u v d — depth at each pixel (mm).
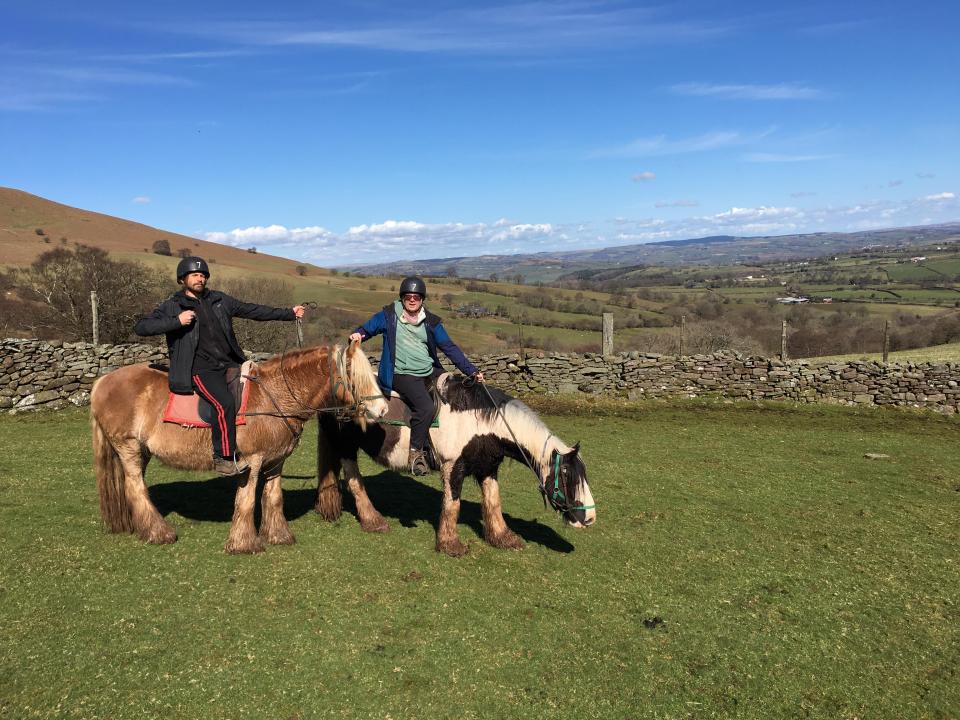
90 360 14719
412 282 6395
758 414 16438
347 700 4332
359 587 5852
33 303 25281
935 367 17156
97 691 4195
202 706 4160
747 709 4633
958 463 11977
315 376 6328
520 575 6355
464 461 6664
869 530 8242
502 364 17469
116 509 6492
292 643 4891
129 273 26047
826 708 4723
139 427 6203
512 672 4777
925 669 5270
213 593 5551
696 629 5590
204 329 5977
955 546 7824
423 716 4250
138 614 5133
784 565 7027
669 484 9914
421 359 6559
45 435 11484
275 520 6672
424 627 5270
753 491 9727
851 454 12523
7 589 5332
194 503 7707
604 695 4629
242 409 6051
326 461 7348
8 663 4367
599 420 15375
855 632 5730
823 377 17531
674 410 16594
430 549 6812
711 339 27609
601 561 6852
